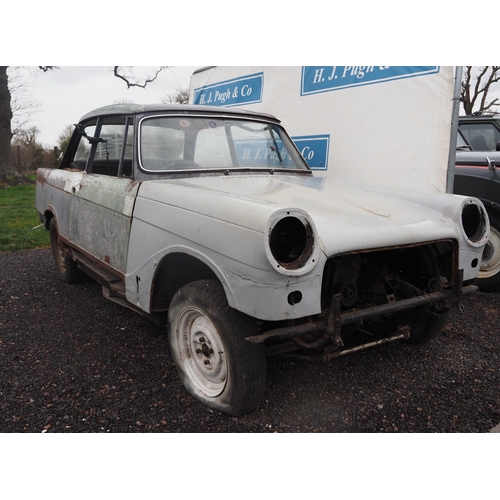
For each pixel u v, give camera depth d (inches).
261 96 246.7
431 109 174.4
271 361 130.0
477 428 101.0
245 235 87.1
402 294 122.2
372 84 192.9
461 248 116.0
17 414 105.1
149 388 116.6
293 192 118.9
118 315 166.9
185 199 106.6
